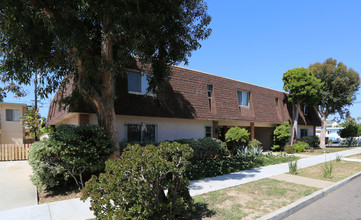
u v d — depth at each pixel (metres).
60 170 6.71
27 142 24.34
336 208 5.66
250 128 17.67
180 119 13.51
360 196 6.70
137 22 6.27
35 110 21.33
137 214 3.88
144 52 7.55
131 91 11.19
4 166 12.10
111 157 7.62
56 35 6.39
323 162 12.84
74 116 10.77
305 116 24.48
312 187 7.26
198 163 10.75
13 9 5.78
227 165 10.34
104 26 6.95
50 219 4.81
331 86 23.94
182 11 7.92
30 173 10.05
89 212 5.22
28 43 6.17
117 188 3.88
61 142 6.49
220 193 6.50
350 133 26.59
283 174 9.39
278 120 19.92
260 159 12.47
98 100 7.63
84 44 6.27
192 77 13.79
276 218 4.87
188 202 4.68
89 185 4.04
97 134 7.16
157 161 4.03
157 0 7.12
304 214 5.27
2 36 6.63
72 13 6.02
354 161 13.24
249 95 17.86
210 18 8.43
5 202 6.15
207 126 14.98
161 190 4.53
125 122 11.17
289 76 19.88
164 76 8.88
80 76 7.30
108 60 7.46
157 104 11.74
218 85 15.28
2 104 22.84
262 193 6.55
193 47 8.62
